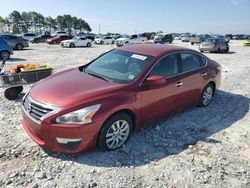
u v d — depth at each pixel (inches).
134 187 133.4
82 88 159.8
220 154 168.2
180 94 207.3
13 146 165.3
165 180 139.7
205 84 239.5
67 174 140.7
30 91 169.5
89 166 148.2
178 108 213.8
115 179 138.6
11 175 137.3
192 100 228.7
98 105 148.4
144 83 173.6
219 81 267.0
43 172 141.0
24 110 160.2
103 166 148.9
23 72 259.4
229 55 858.8
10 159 151.6
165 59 194.9
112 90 159.2
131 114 169.8
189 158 161.8
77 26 4665.4
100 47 1286.9
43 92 157.6
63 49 1083.3
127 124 166.9
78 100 146.4
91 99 148.7
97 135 152.0
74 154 157.2
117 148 166.4
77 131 143.0
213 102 273.6
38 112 148.3
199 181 140.4
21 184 131.4
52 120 142.3
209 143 182.4
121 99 157.9
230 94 311.7
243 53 956.6
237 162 160.4
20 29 3998.5
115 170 145.9
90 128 145.9
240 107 264.4
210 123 217.3
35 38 1673.2
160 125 206.5
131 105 163.6
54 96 151.3
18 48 994.1
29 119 152.7
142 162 155.0
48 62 580.4
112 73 183.5
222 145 180.4
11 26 3836.1
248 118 234.8
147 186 134.5
